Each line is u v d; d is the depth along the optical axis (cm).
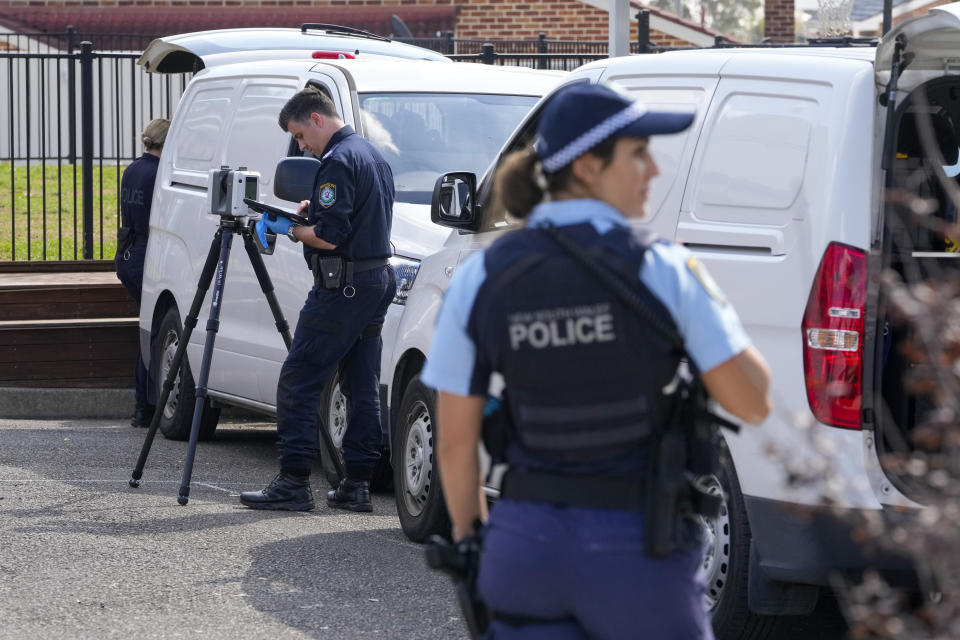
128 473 1223
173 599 836
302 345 1054
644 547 426
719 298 433
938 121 802
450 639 778
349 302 1038
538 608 438
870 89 718
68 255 2117
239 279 1307
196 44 1600
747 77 773
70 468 1235
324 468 1207
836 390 687
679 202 784
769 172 740
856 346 689
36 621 790
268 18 4034
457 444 456
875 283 692
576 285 427
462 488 461
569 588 431
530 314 429
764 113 754
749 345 435
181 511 1065
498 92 1305
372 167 1038
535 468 439
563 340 427
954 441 459
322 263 1033
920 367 471
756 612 727
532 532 434
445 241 1020
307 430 1075
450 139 1245
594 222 434
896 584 684
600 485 430
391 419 1062
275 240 1245
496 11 3875
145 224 1556
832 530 680
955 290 463
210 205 1080
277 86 1324
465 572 457
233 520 1039
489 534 447
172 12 4034
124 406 1628
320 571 905
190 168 1446
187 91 1513
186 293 1396
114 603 825
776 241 723
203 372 1087
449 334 448
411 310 1033
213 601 834
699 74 803
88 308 1689
